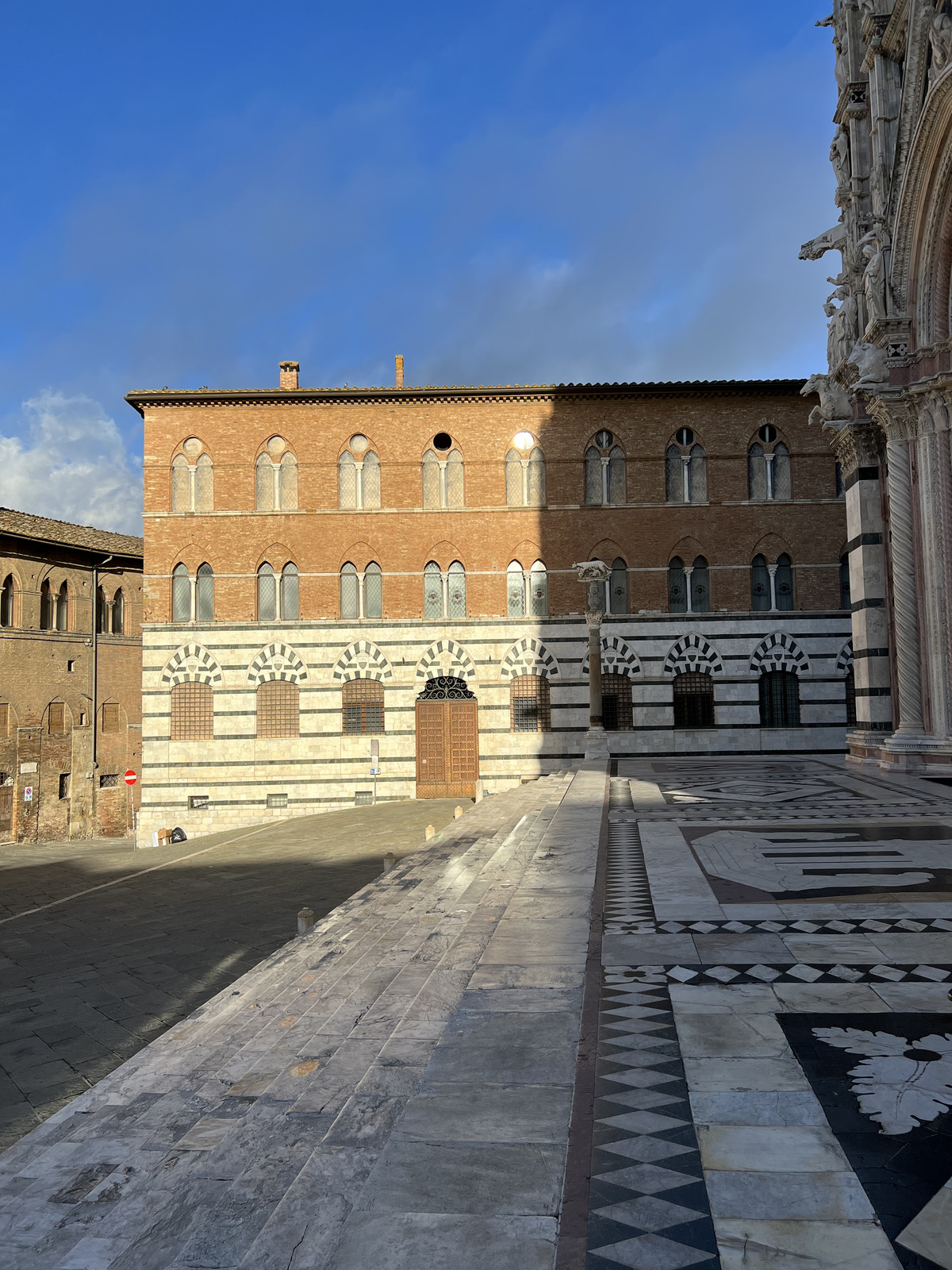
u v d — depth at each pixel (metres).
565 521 38.16
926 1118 5.04
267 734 37.78
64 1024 12.76
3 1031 12.52
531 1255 3.74
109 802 50.44
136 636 52.91
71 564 49.09
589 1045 6.14
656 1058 5.93
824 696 37.56
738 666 37.62
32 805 46.28
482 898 11.26
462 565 38.25
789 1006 6.95
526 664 37.88
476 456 38.41
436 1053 6.03
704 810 18.75
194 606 38.03
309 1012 8.05
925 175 23.12
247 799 37.47
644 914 9.98
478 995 7.25
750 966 8.02
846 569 37.88
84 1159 5.70
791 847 14.07
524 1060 5.87
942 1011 6.80
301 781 37.56
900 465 24.84
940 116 21.78
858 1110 5.14
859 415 27.19
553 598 37.97
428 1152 4.64
